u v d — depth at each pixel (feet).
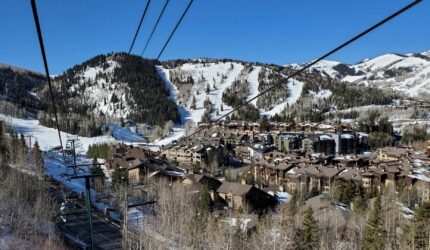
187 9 28.19
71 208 105.40
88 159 382.42
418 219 142.00
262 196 221.46
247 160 426.51
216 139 454.81
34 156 255.09
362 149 472.85
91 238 74.90
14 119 638.94
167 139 592.60
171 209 168.66
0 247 129.80
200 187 221.87
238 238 131.23
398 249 138.31
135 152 331.57
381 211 158.10
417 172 268.41
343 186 226.79
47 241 143.74
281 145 457.27
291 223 141.08
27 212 157.79
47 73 32.04
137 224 168.14
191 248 134.10
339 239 148.15
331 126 515.09
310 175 278.87
